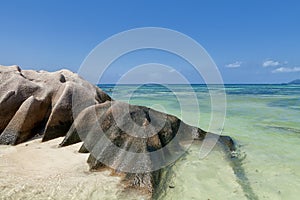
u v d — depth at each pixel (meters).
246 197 5.23
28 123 8.22
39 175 5.45
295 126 11.69
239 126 11.73
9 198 4.51
